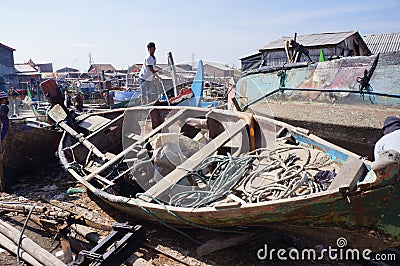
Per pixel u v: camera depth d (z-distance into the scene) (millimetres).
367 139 6125
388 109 5984
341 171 3852
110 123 7375
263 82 8211
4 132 6887
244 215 3875
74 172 5750
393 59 6152
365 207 3623
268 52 22016
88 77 52125
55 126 8047
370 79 6312
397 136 4125
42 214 4871
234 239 4480
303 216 3762
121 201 4688
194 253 4531
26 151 7516
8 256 4695
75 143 7344
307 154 5105
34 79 48156
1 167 6828
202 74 6523
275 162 4906
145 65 9109
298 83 7406
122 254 3930
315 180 4371
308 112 6973
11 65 51812
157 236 4961
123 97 17078
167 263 4398
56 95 7902
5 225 5156
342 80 6711
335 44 19578
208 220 4121
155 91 7238
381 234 3756
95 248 3938
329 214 3705
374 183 3459
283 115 7242
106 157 6191
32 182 7449
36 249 4492
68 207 6031
